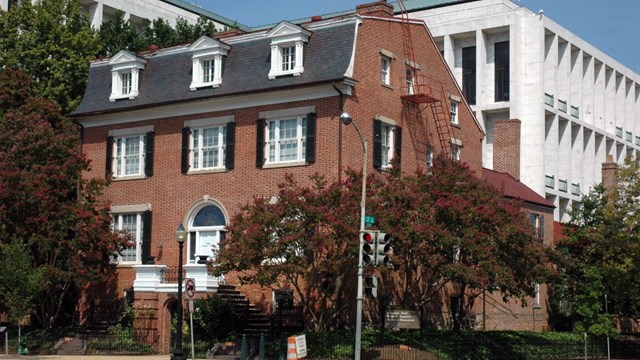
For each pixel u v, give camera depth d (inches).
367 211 1342.3
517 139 2437.3
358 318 1211.9
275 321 1499.8
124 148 1811.0
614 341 1973.4
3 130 1737.2
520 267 1444.4
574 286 2082.9
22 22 2174.0
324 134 1536.7
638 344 2000.5
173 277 1619.1
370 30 1617.9
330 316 1459.2
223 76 1678.2
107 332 1636.3
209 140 1695.4
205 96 1663.4
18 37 2144.4
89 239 1667.1
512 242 1418.6
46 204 1651.1
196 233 1680.6
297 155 1571.1
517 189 2233.0
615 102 3983.8
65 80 2151.8
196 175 1689.2
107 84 1851.6
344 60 1537.9
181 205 1702.8
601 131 3730.3
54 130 1888.5
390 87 1668.3
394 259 1342.3
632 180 1913.1
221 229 1648.6
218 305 1489.9
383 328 1424.7
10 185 1619.1
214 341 1485.0
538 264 1477.6
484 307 1904.5
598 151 3757.4
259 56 1649.9
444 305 1796.3
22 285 1525.6
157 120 1760.6
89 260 1697.8
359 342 1209.4
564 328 2219.5
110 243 1678.2
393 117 1670.8
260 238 1334.9
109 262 1772.9
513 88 3272.6
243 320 1510.8
